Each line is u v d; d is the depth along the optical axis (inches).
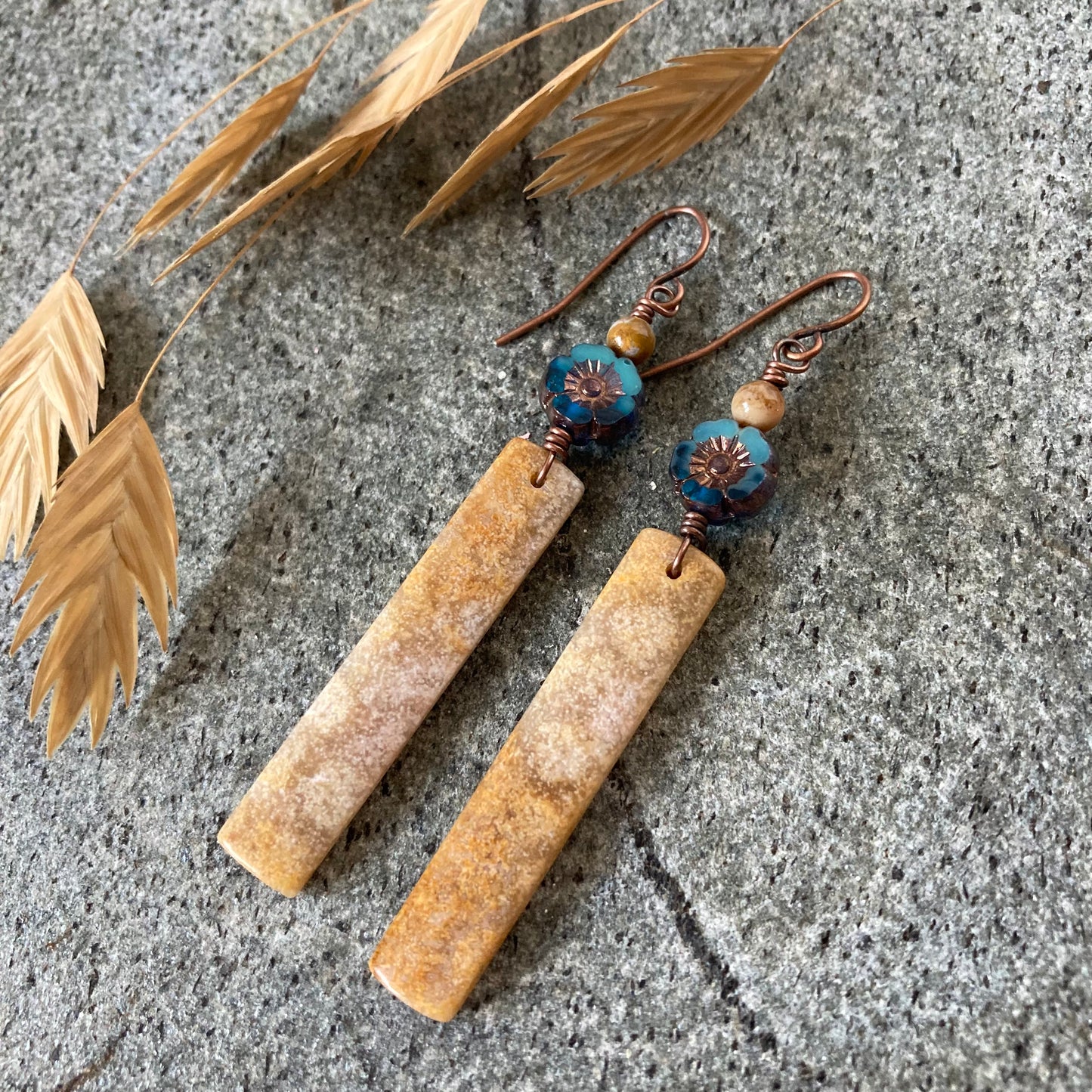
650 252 4.0
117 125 4.4
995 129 4.0
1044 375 3.7
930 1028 3.3
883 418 3.8
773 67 4.1
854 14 4.1
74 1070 3.6
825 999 3.4
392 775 3.6
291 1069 3.5
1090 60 4.0
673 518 3.8
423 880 3.4
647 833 3.5
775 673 3.6
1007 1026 3.3
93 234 4.3
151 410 4.1
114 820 3.7
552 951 3.5
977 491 3.7
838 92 4.1
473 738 3.7
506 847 3.4
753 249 4.0
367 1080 3.5
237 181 4.2
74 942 3.7
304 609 3.8
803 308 3.9
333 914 3.6
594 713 3.4
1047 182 3.9
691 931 3.5
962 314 3.8
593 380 3.6
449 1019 3.3
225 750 3.7
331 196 4.2
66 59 4.4
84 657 3.6
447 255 4.1
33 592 3.8
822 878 3.5
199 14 4.4
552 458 3.7
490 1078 3.4
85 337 4.0
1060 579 3.6
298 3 4.4
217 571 3.9
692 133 3.9
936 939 3.4
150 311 4.2
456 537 3.6
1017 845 3.4
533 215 4.1
